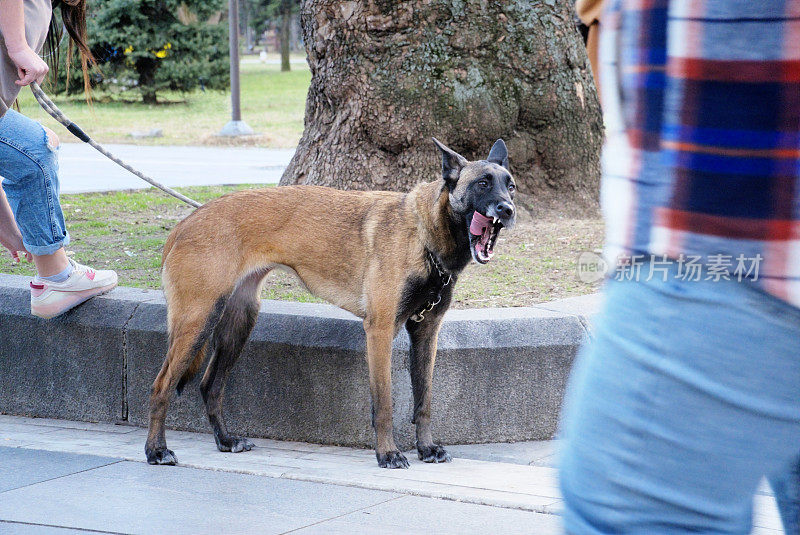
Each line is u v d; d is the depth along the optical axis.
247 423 4.95
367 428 4.75
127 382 5.13
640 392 1.07
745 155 1.04
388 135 7.46
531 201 7.94
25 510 3.54
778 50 1.01
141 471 4.12
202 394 4.77
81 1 5.20
